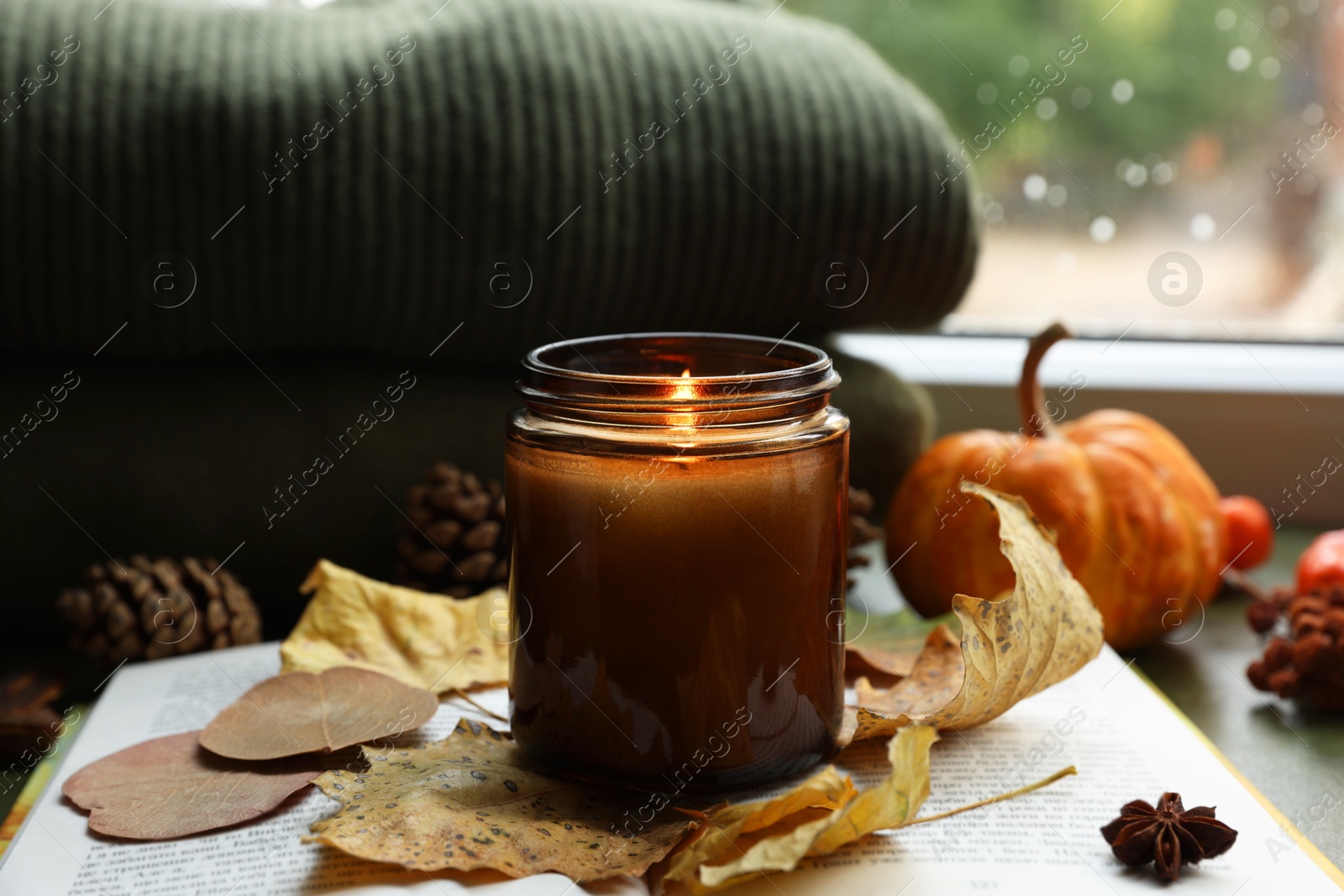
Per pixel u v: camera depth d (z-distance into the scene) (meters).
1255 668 0.52
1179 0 0.69
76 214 0.55
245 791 0.44
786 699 0.44
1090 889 0.41
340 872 0.42
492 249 0.57
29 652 0.56
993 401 0.68
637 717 0.44
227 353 0.58
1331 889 0.41
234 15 0.58
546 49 0.57
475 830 0.42
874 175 0.59
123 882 0.41
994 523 0.55
